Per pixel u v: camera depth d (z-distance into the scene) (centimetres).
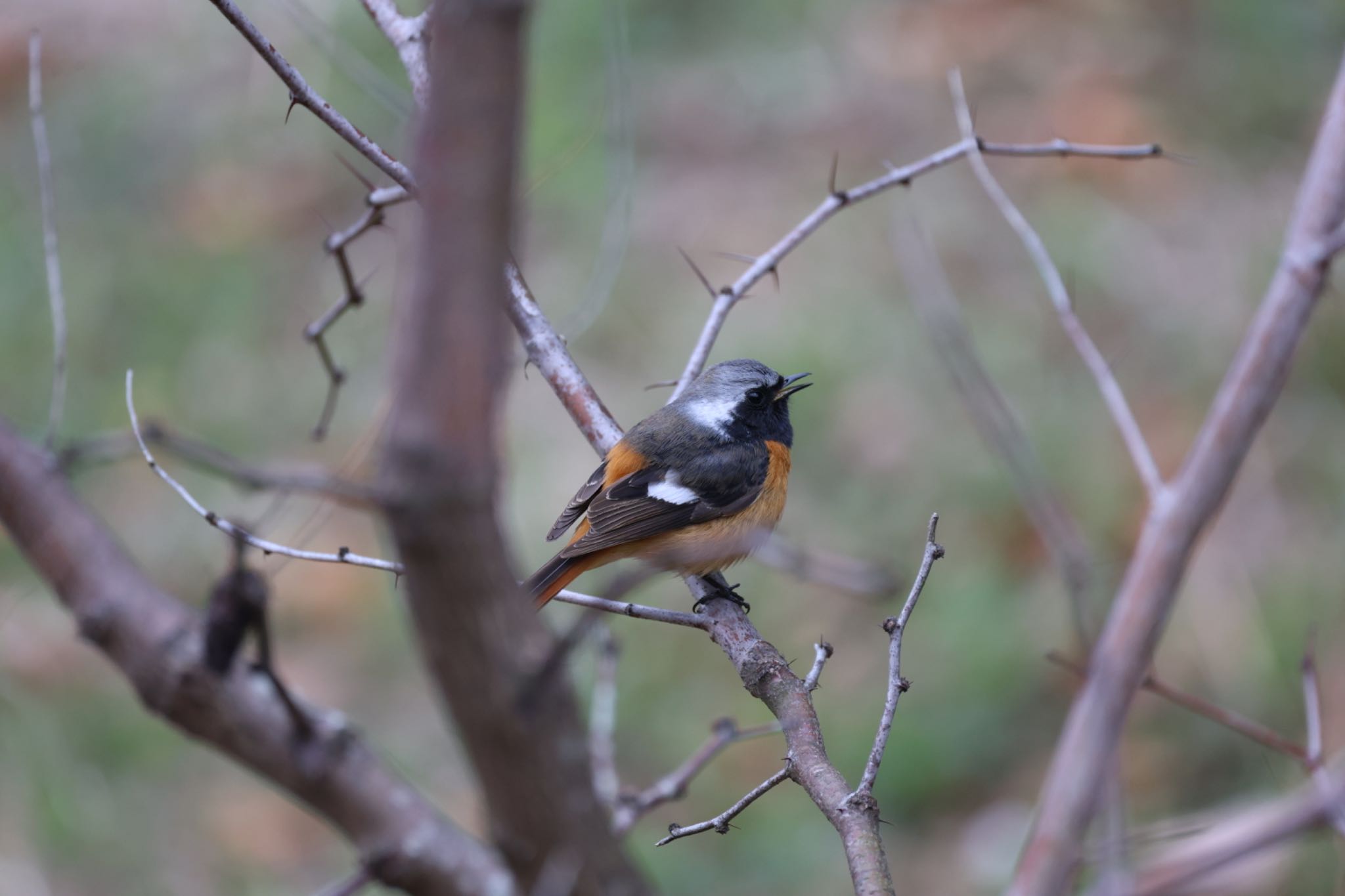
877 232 1538
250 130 1795
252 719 408
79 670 1277
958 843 1138
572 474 1378
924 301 789
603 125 1620
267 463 1452
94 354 1598
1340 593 1175
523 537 1322
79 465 455
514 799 269
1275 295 381
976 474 1323
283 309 1603
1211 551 1230
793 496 1364
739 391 927
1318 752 522
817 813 1166
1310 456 1269
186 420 1512
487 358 241
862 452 1373
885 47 1745
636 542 880
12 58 1938
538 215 1609
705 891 1121
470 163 235
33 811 1164
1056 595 1244
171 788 1206
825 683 1257
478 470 243
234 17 573
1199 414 1314
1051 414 1345
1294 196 1465
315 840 1175
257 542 543
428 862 405
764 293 1503
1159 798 1095
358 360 1541
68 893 1121
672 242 1570
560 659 258
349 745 414
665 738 1231
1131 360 1382
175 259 1675
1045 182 1546
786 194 1594
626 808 601
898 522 1325
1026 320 1423
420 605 253
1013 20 1731
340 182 1720
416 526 243
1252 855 297
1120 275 1448
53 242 555
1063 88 1628
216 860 1155
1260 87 1586
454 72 234
